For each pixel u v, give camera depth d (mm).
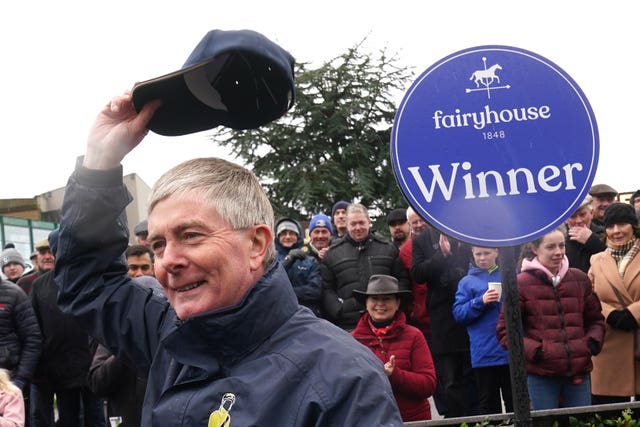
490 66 3145
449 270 6578
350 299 6664
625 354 5691
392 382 4984
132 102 2012
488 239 3125
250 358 1734
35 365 7090
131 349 2137
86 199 2109
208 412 1699
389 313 5211
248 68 1901
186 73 1887
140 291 2178
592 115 3107
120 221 2189
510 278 3146
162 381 1950
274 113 1979
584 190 3105
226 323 1718
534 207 3117
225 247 1760
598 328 5461
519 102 3139
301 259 6719
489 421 4129
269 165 29938
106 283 2203
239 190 1797
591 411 4141
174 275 1777
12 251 9969
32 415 7500
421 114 3154
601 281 5844
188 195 1767
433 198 3137
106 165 2098
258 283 1760
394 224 8234
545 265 5418
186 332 1751
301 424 1619
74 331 7270
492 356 5875
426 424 4098
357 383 1609
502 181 3133
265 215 1835
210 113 2000
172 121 2041
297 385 1656
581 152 3111
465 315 5961
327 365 1653
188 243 1762
